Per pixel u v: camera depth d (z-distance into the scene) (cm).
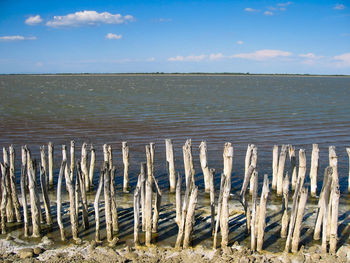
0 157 1566
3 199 885
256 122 2475
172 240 875
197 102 3591
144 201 891
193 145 1847
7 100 3566
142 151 1717
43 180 901
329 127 2327
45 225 943
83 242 860
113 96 4216
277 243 859
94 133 2083
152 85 7500
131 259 793
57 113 2747
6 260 779
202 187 1249
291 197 1144
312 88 6738
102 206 1064
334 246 808
